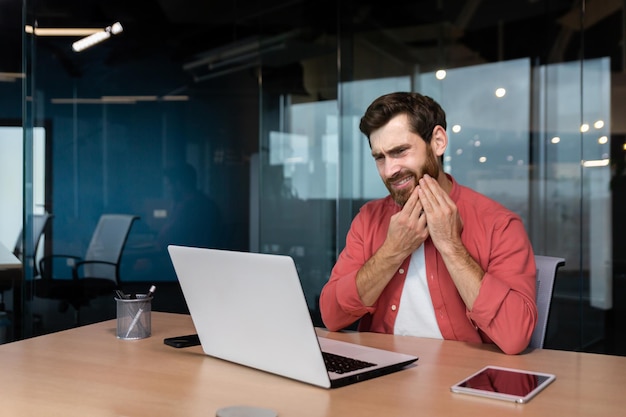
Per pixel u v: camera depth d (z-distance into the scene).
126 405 1.06
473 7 3.88
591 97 3.60
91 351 1.44
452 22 3.94
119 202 4.13
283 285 1.12
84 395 1.12
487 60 3.85
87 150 4.03
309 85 4.30
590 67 3.59
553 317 3.73
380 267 1.59
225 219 4.32
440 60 3.98
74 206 4.01
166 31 4.18
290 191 4.36
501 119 3.83
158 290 4.21
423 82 4.04
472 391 1.10
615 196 3.57
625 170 3.54
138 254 4.18
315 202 4.34
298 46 4.30
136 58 4.13
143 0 4.14
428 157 1.59
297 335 1.14
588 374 1.23
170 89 4.20
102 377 1.23
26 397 1.11
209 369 1.28
